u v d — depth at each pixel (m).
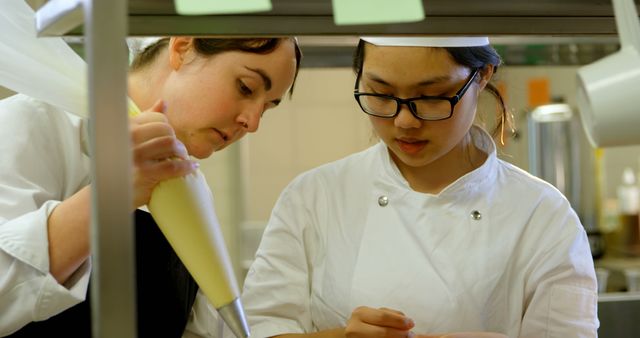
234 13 0.80
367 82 1.24
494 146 1.43
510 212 1.38
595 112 0.70
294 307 1.36
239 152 3.38
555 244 1.34
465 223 1.37
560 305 1.30
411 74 1.18
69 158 1.30
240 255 3.38
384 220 1.39
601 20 0.89
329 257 1.38
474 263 1.33
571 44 2.57
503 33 0.87
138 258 1.37
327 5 0.78
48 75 0.93
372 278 1.34
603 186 4.02
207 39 1.21
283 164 4.29
